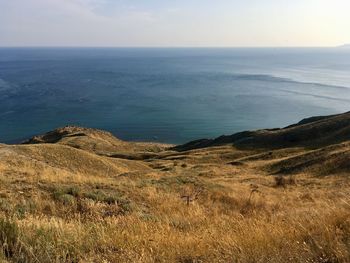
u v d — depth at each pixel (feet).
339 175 128.67
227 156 225.97
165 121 448.24
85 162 138.62
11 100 542.57
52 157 132.36
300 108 523.70
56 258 16.21
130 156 245.86
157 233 21.34
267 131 276.41
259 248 17.60
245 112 497.87
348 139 202.39
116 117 462.60
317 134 233.96
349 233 18.89
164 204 49.29
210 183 81.20
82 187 53.57
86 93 615.57
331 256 16.21
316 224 21.59
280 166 167.63
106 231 21.43
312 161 154.51
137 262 16.26
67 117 454.81
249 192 79.00
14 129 394.32
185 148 299.79
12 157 104.58
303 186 108.68
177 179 80.84
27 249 16.46
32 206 36.42
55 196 43.83
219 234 22.11
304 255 16.53
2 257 15.75
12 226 18.80
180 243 19.47
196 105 537.24
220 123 441.68
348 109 507.71
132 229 23.12
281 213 40.37
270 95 629.92
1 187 47.42
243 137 277.23
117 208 42.22
